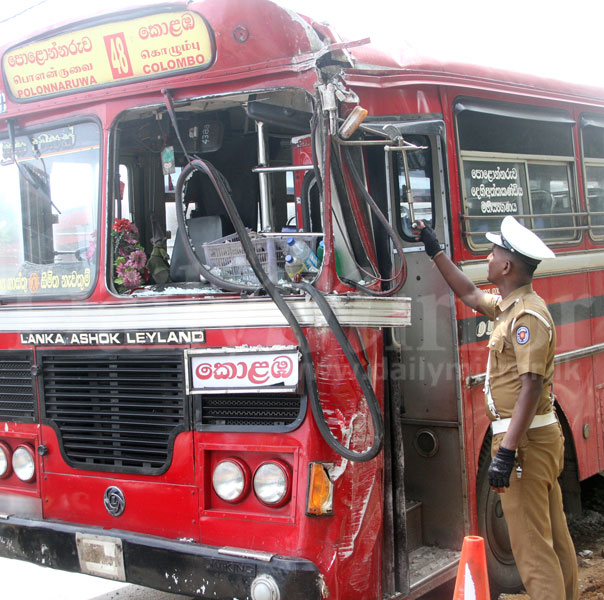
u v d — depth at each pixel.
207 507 3.80
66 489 4.23
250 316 3.71
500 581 4.94
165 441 3.92
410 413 4.62
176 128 3.92
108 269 4.14
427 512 4.58
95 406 4.14
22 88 4.45
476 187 4.77
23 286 4.50
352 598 3.60
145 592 5.22
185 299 3.89
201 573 3.67
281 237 3.75
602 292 6.06
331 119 3.59
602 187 6.22
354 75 4.01
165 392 3.93
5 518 4.33
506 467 3.68
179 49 3.85
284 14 3.65
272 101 3.89
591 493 7.25
